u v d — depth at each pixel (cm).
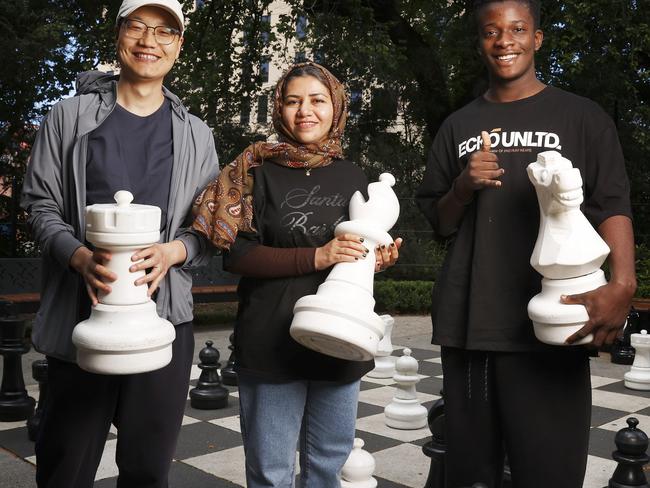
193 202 226
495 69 217
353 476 288
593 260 187
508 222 210
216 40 1219
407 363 435
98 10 1088
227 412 460
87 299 215
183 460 365
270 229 215
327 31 1154
